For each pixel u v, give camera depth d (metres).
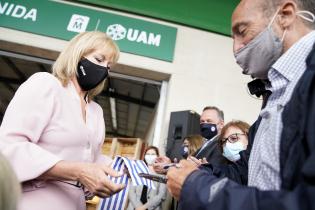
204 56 3.92
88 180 1.04
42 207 1.04
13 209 0.48
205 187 0.78
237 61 1.10
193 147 2.96
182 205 0.80
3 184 0.48
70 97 1.19
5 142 1.01
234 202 0.70
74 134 1.14
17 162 1.00
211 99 3.79
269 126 0.89
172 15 3.93
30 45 3.65
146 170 1.31
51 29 3.68
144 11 3.86
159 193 2.87
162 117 3.83
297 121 0.75
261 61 1.04
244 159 1.19
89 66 1.25
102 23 3.74
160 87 4.06
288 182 0.73
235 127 2.25
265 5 1.00
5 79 6.67
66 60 1.25
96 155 1.33
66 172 1.04
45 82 1.13
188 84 3.80
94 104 1.38
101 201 1.37
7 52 3.87
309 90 0.74
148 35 3.81
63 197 1.10
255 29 1.01
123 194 1.35
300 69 0.90
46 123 1.09
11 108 1.08
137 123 8.80
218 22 4.02
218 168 1.19
